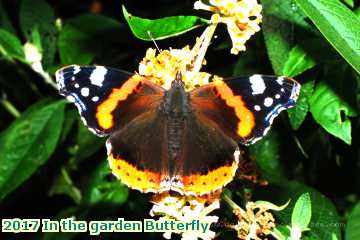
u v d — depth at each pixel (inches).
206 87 9.5
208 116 9.4
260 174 10.5
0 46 11.9
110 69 9.3
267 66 10.6
